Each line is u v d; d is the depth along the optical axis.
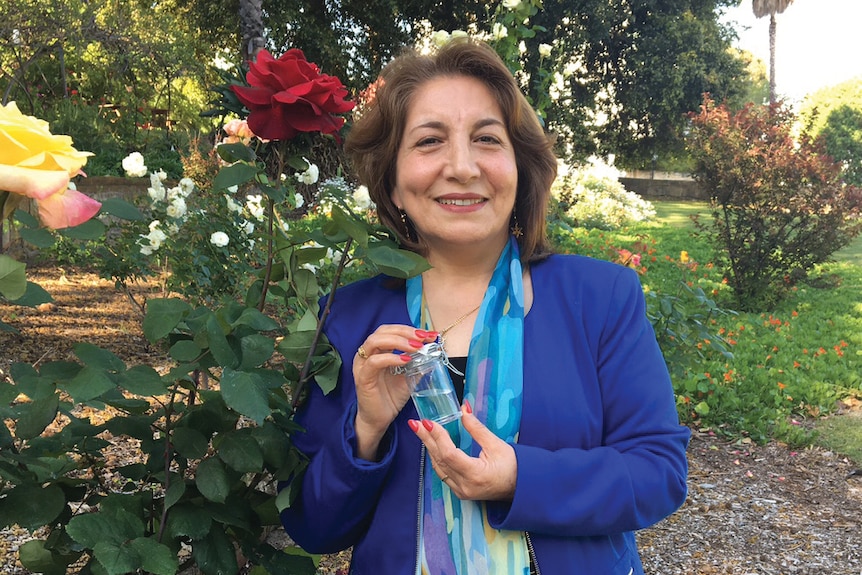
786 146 9.13
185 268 3.77
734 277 9.38
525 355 1.30
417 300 1.40
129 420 1.44
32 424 1.26
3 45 11.16
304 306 1.55
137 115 14.88
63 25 10.88
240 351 1.26
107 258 4.66
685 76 27.70
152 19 13.62
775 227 9.32
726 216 9.45
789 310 9.27
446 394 1.19
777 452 4.88
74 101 13.54
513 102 1.36
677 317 3.95
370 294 1.46
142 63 13.27
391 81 1.39
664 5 27.70
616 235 14.20
